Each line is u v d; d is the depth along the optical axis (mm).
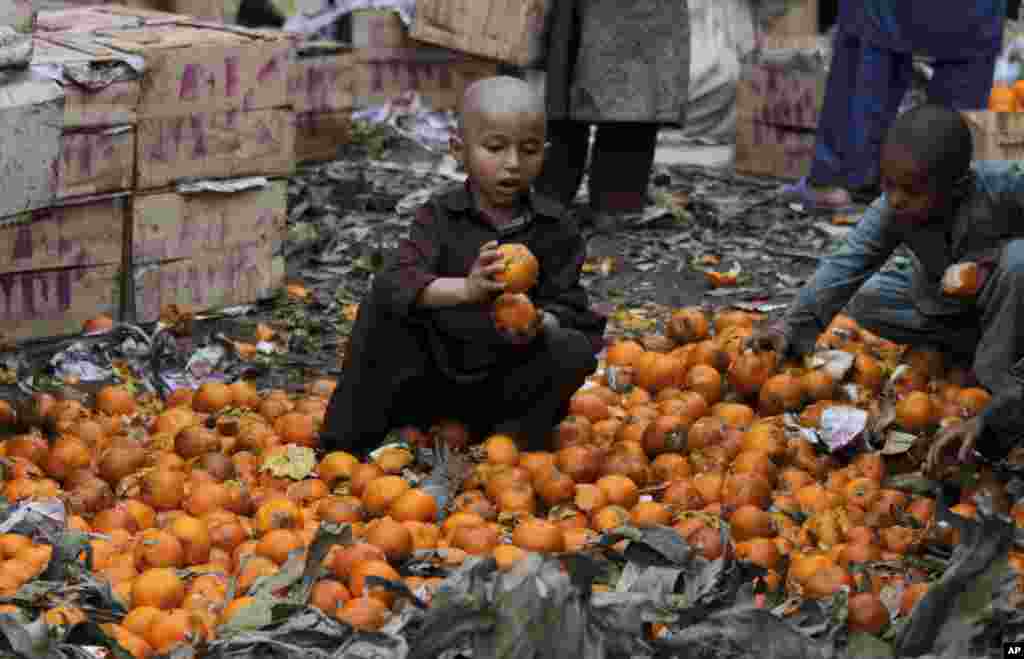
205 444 4742
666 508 4246
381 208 8750
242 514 4379
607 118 8133
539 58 8359
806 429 4910
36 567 3764
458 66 10906
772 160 10203
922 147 4438
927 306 5301
